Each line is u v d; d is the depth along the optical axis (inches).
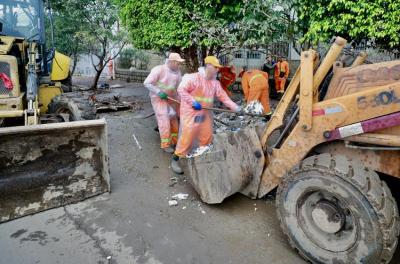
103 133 143.9
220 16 224.7
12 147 125.4
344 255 95.0
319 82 110.9
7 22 210.5
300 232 105.2
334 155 101.9
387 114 95.7
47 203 134.6
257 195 138.1
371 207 87.5
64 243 113.2
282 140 129.1
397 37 144.6
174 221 128.3
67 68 284.4
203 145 171.0
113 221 127.3
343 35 164.4
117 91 521.3
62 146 137.3
